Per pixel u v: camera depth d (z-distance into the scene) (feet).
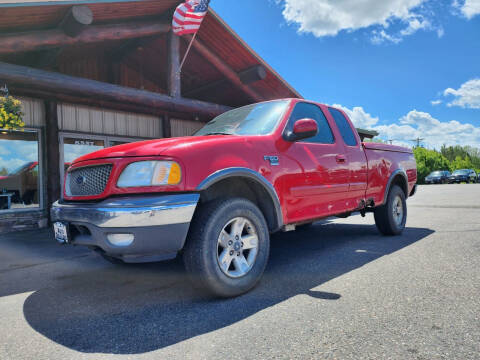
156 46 31.19
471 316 6.78
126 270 11.78
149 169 7.77
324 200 11.39
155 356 5.76
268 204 9.75
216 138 8.99
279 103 11.71
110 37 23.26
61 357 5.88
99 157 8.46
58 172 24.25
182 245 7.71
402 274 9.73
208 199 9.12
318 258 12.14
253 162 9.15
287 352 5.68
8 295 9.48
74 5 18.83
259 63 30.32
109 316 7.66
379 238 15.48
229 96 37.70
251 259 8.91
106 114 27.43
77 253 14.88
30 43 19.44
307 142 11.25
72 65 30.68
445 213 23.53
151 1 23.12
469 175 119.65
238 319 7.14
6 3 16.35
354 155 13.11
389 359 5.34
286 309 7.55
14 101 18.19
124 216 7.32
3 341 6.57
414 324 6.52
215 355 5.69
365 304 7.62
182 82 36.78
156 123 30.86
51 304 8.63
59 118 24.68
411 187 17.53
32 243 17.52
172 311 7.79
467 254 11.65
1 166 22.29
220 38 28.12
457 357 5.33
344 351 5.63
